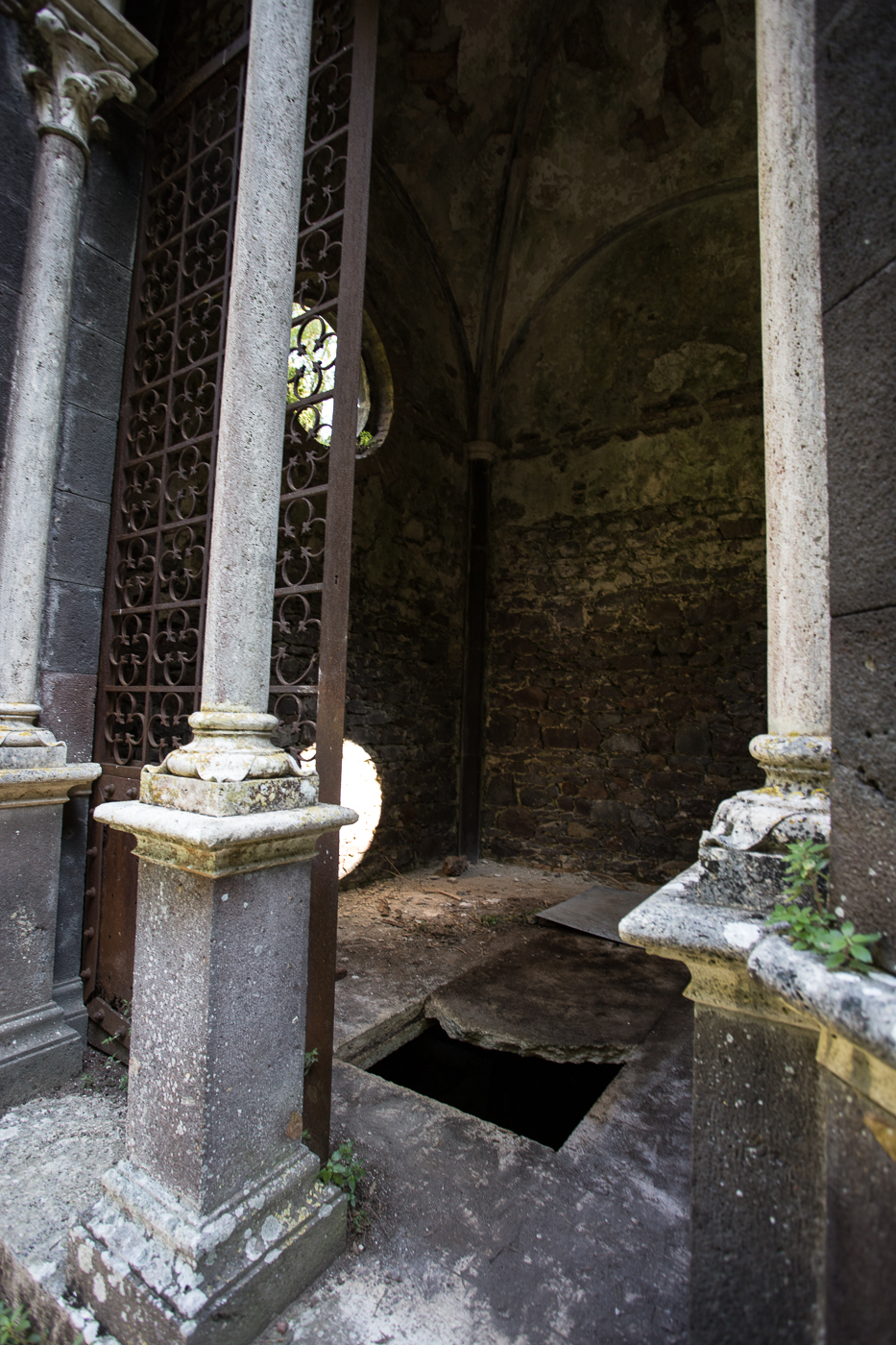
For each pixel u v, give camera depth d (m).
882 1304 0.71
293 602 2.95
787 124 1.12
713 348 5.14
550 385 5.83
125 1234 1.23
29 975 1.99
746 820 0.99
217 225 2.18
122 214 2.39
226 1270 1.17
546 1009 2.66
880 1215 0.71
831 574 0.88
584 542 5.62
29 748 1.99
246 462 1.51
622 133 4.72
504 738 5.85
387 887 4.74
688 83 4.38
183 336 2.47
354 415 1.73
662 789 5.12
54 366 2.11
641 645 5.30
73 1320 1.20
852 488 0.85
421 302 5.34
